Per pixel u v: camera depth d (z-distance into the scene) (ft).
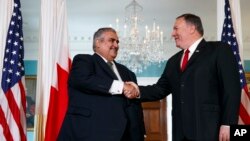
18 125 10.00
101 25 24.26
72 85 9.30
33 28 24.75
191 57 8.57
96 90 8.97
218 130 7.97
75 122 8.96
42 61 10.94
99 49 9.74
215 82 8.29
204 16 22.31
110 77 9.32
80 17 22.59
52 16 11.16
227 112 7.85
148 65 24.75
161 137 25.72
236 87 8.05
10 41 10.49
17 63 10.39
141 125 9.52
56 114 10.37
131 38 21.18
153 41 21.77
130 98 9.27
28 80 26.18
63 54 11.09
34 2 19.90
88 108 8.98
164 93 9.71
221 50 8.38
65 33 11.31
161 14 21.93
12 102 10.09
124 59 21.63
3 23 10.69
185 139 8.20
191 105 8.16
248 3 20.04
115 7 20.79
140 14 21.90
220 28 12.05
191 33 8.94
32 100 26.03
